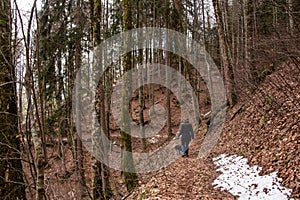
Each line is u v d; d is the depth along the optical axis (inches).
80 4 412.5
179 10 772.6
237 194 238.8
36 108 139.6
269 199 209.6
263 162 280.7
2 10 164.6
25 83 141.1
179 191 277.1
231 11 1017.5
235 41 943.7
